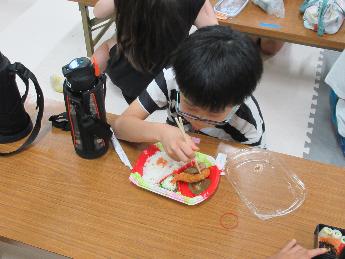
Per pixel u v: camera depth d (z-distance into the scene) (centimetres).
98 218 88
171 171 98
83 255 82
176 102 111
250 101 114
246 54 86
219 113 93
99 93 89
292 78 243
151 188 93
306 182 96
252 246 84
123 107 220
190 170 98
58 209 90
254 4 203
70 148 103
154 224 87
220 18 192
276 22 194
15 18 279
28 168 98
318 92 234
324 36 188
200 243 84
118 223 87
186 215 89
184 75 86
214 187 94
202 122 105
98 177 96
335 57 259
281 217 89
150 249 83
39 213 89
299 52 263
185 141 96
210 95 85
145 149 103
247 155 103
